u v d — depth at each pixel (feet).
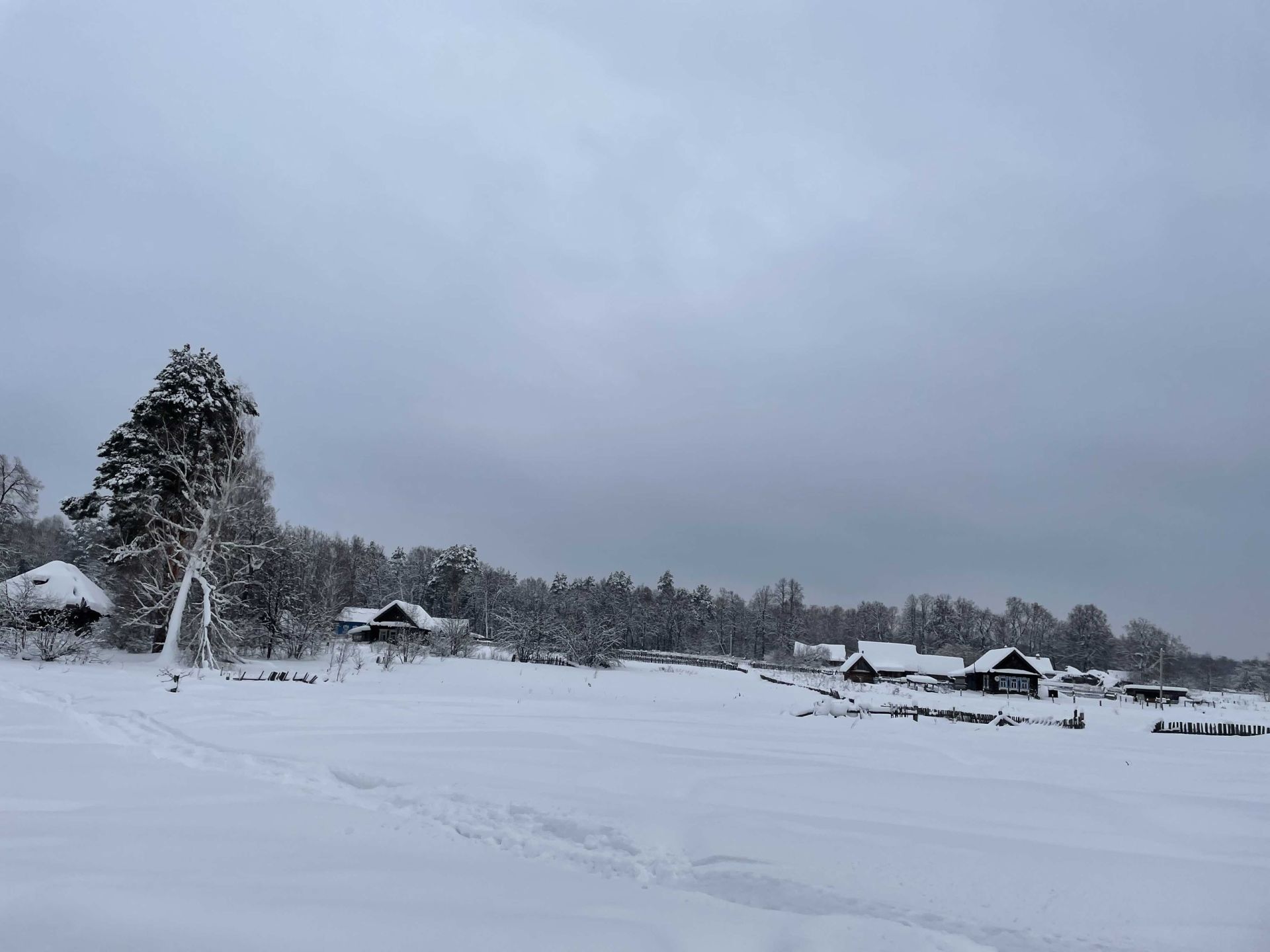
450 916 19.25
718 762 44.75
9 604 117.39
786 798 35.70
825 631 490.90
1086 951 19.54
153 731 48.78
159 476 128.06
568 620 200.54
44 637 113.09
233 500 130.11
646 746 50.01
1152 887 24.21
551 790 34.32
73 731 48.01
